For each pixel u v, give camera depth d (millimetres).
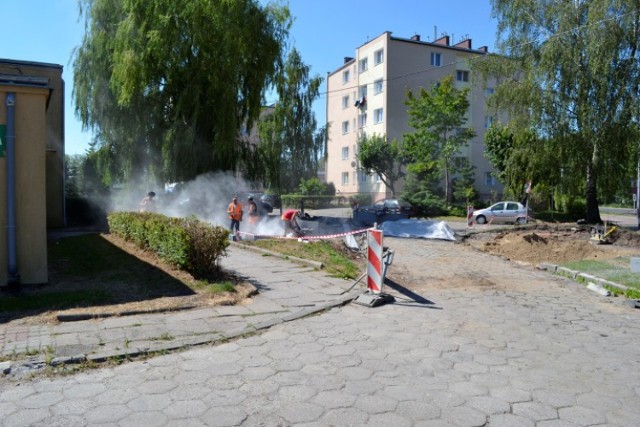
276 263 10742
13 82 7660
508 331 6312
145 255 10414
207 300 7215
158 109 21000
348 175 49375
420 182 36344
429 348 5527
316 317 6770
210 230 8594
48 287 7863
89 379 4500
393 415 3855
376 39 42469
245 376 4621
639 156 23250
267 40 21266
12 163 7723
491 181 43906
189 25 19781
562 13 23656
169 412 3863
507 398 4211
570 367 5012
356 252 12859
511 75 25938
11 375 4527
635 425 3770
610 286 9320
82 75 21906
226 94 20078
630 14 21875
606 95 23031
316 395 4215
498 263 12758
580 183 25094
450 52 43188
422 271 10859
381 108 42219
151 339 5547
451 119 34625
